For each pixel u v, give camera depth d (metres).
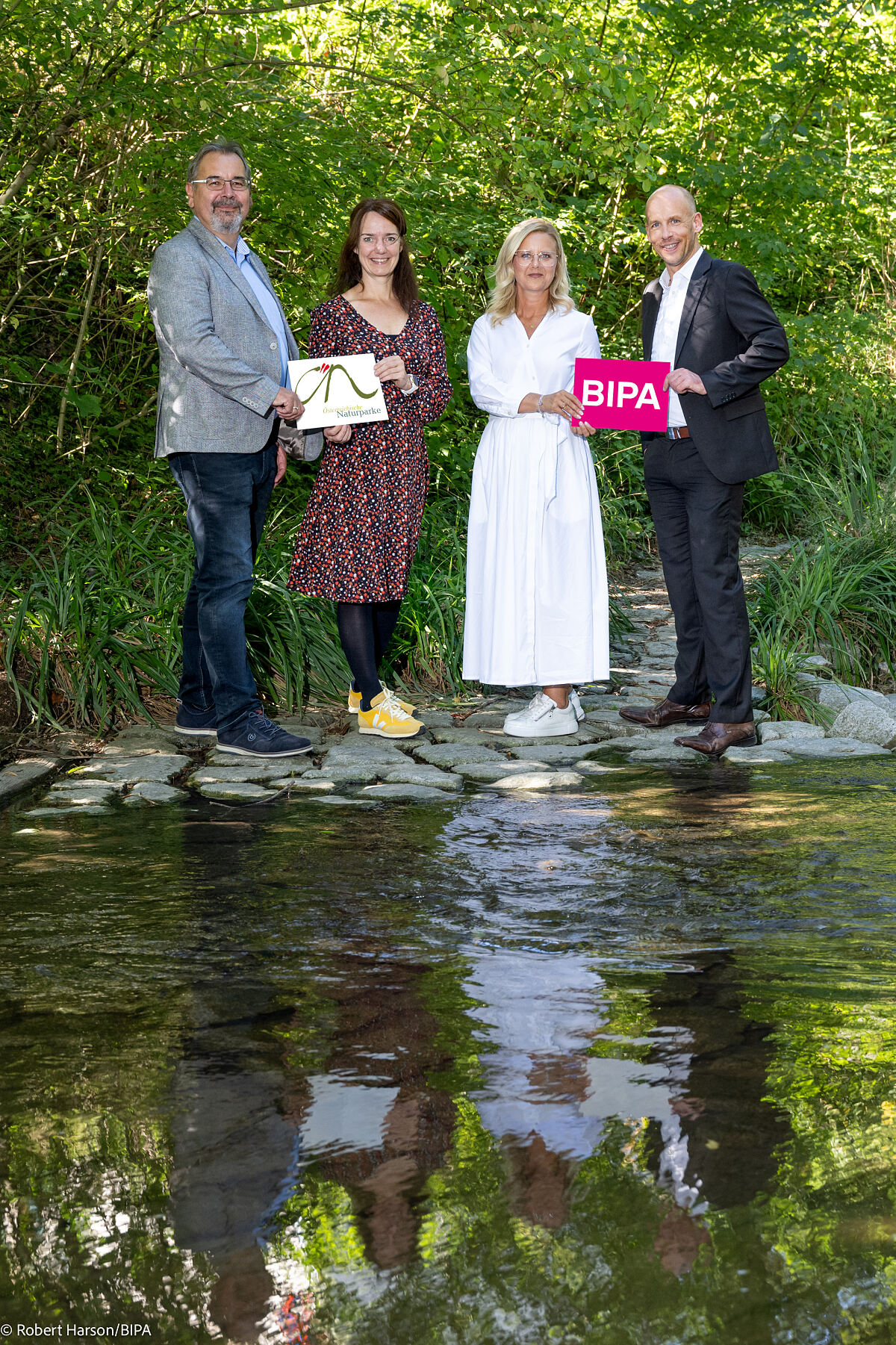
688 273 4.45
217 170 4.12
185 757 4.30
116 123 6.08
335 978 2.13
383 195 7.07
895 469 8.18
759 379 4.29
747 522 9.63
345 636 4.60
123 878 2.81
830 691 5.19
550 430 4.48
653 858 2.94
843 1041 1.82
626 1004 1.99
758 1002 1.99
